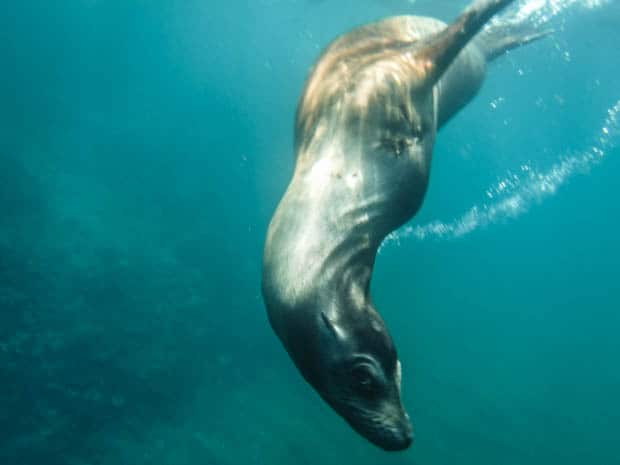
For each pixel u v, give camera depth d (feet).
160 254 75.20
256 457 48.65
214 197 107.96
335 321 7.74
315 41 151.12
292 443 51.42
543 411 88.89
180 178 112.06
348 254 8.79
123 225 79.77
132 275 66.39
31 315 53.93
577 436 81.82
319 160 10.04
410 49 12.50
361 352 7.63
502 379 98.27
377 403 7.67
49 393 47.88
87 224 74.79
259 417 53.93
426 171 11.17
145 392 51.90
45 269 60.80
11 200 71.05
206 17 173.78
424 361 90.84
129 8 200.03
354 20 106.93
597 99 72.33
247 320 68.54
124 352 54.70
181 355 57.82
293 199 9.38
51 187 82.07
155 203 94.22
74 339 53.36
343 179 9.71
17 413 45.32
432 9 68.59
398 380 7.92
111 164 104.83
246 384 58.29
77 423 46.50
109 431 46.98
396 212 10.19
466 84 16.79
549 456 70.33
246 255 86.79
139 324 59.11
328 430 55.01
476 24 11.98
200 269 76.23
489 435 69.46
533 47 59.57
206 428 50.67
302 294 7.96
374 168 10.13
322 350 7.70
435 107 13.92
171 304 64.49
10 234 64.39
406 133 10.89
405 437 7.63
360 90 10.87
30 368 49.14
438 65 12.14
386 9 84.79
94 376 51.01
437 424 67.26
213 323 64.95
